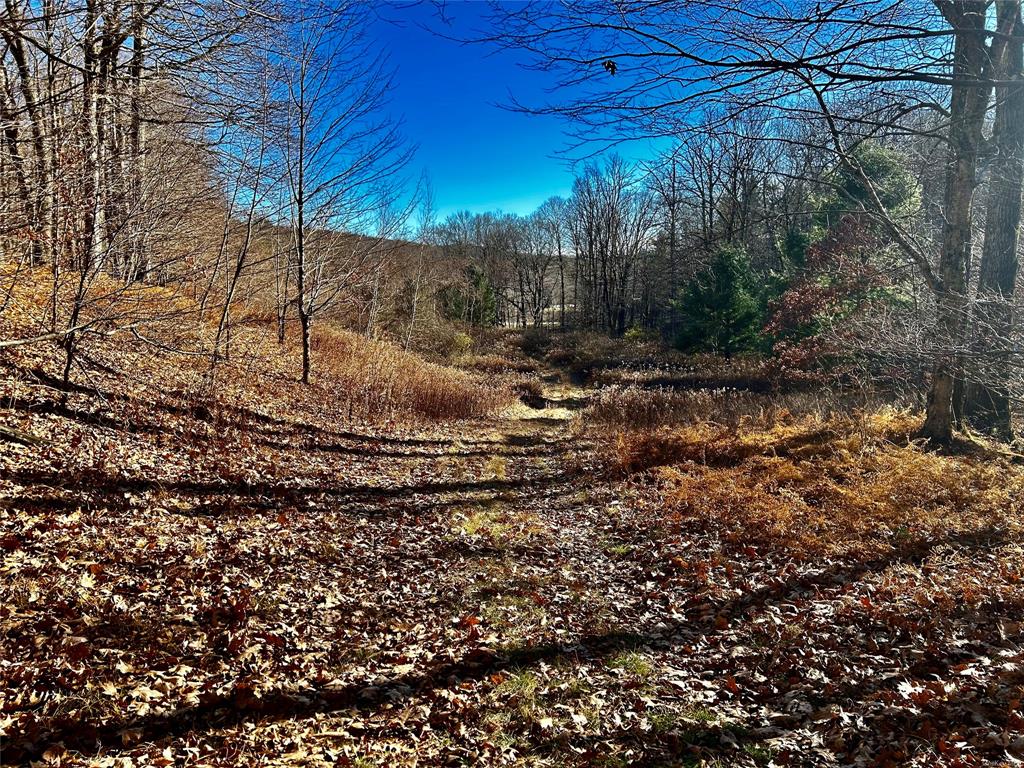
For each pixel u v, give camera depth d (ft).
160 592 15.90
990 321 22.62
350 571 19.99
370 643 15.49
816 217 61.16
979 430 30.30
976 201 36.14
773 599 17.79
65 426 24.81
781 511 23.94
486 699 13.29
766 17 12.63
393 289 92.27
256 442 32.17
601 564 22.54
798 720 12.15
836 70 13.34
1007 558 17.80
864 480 26.07
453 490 32.12
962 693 12.06
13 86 21.09
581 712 12.85
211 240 42.04
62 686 11.71
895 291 47.34
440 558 22.18
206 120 25.91
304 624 15.87
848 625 15.49
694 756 11.30
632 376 86.38
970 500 22.48
